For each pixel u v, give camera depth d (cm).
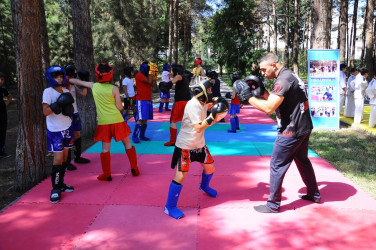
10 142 929
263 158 639
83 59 874
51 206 432
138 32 2261
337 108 920
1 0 2592
